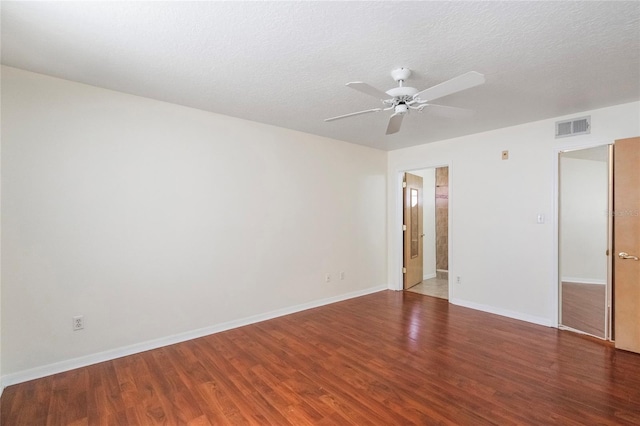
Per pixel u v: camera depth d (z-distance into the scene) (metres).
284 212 4.09
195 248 3.34
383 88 2.75
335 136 4.48
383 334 3.42
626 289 2.96
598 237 3.65
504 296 4.02
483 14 1.73
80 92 2.69
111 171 2.85
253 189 3.79
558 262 3.59
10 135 2.41
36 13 1.71
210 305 3.45
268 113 3.47
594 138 3.29
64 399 2.25
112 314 2.86
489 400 2.22
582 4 1.64
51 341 2.58
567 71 2.43
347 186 4.86
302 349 3.06
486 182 4.17
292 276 4.18
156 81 2.64
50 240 2.57
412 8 1.68
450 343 3.17
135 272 2.98
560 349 3.02
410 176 5.51
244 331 3.52
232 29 1.89
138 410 2.13
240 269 3.68
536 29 1.88
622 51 2.12
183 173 3.26
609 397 2.24
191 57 2.23
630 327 2.94
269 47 2.09
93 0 1.60
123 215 2.91
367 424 1.99
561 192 3.62
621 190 3.00
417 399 2.24
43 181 2.54
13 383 2.42
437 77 2.53
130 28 1.87
